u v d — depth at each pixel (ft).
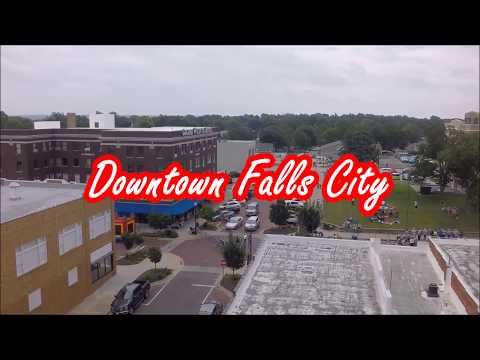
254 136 584.40
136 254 149.79
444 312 61.77
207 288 119.65
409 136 524.93
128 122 471.21
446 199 244.42
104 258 125.29
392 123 590.14
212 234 175.94
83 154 231.71
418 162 274.57
